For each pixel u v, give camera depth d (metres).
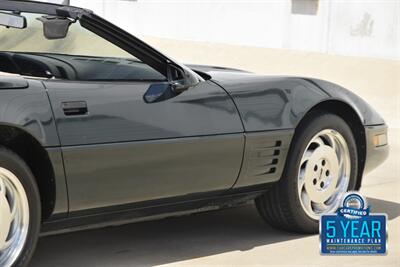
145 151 4.26
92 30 4.40
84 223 4.23
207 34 23.69
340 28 21.42
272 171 4.92
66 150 3.96
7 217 3.87
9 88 3.88
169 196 4.48
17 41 4.62
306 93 5.11
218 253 4.82
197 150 4.50
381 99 14.31
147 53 4.49
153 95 4.38
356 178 5.48
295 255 4.82
